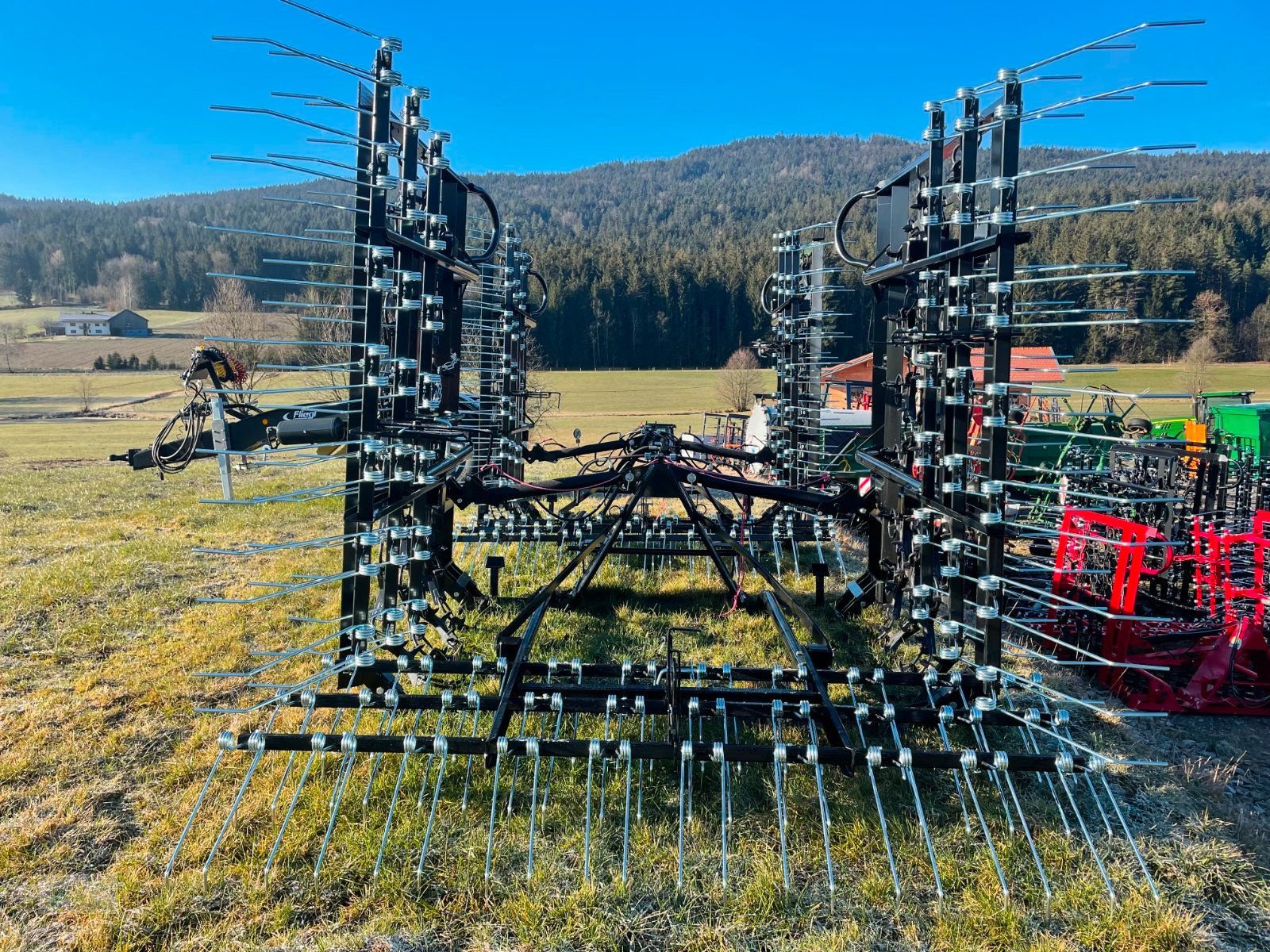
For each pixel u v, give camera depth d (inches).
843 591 307.1
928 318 205.8
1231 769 178.9
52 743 184.7
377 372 179.6
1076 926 129.5
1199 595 264.2
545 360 2513.5
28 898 135.5
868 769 169.3
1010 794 165.9
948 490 184.9
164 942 125.4
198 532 420.5
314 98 174.1
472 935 127.1
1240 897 137.4
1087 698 221.3
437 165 220.2
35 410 1648.6
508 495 267.3
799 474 358.9
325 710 199.2
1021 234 165.9
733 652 244.2
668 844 148.6
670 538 330.3
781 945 125.6
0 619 267.4
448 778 166.9
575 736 181.6
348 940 125.1
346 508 201.8
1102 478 314.7
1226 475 288.4
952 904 134.0
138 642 250.4
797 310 365.4
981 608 173.3
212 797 162.1
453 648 227.5
